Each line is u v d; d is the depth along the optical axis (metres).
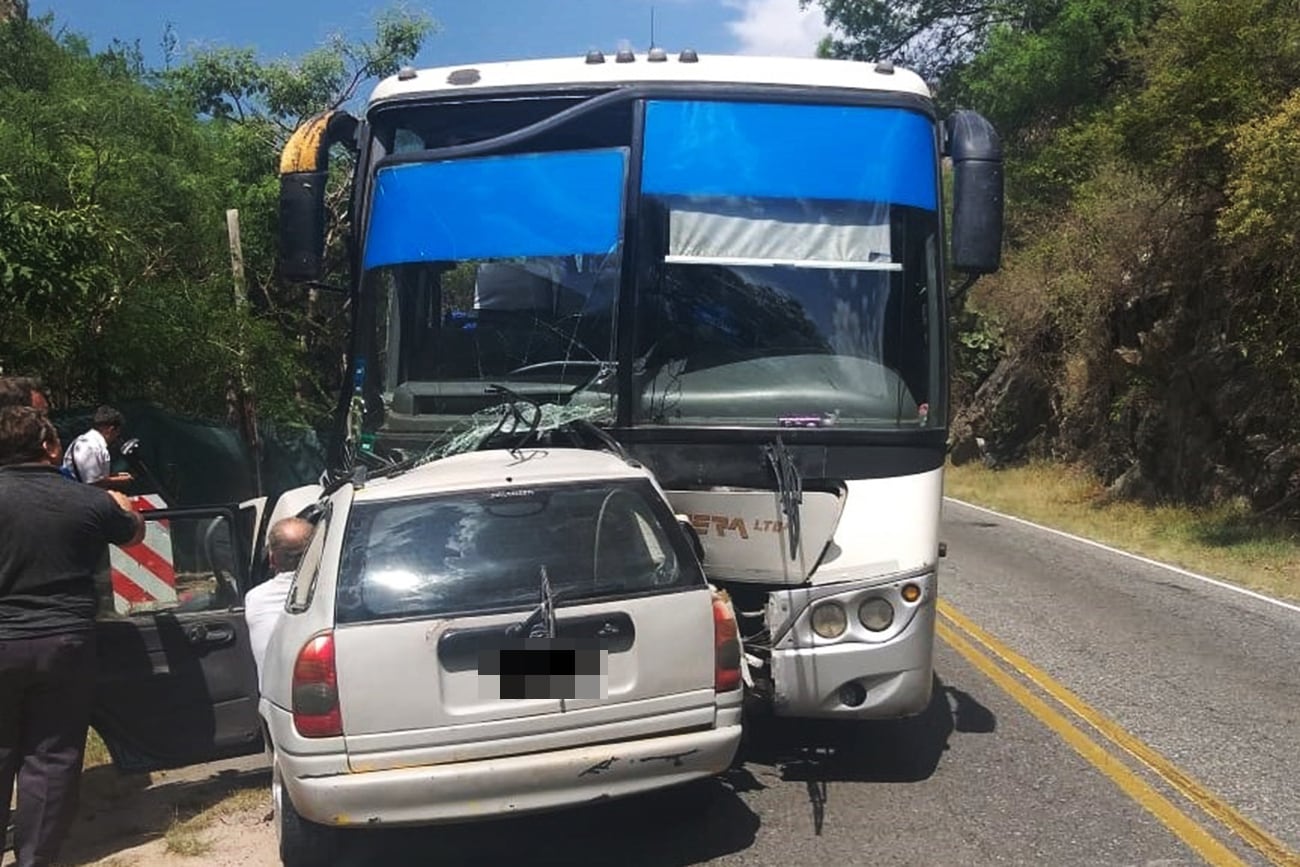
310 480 15.51
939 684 7.63
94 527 4.96
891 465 5.58
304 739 4.27
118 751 5.54
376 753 4.29
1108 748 6.25
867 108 5.90
